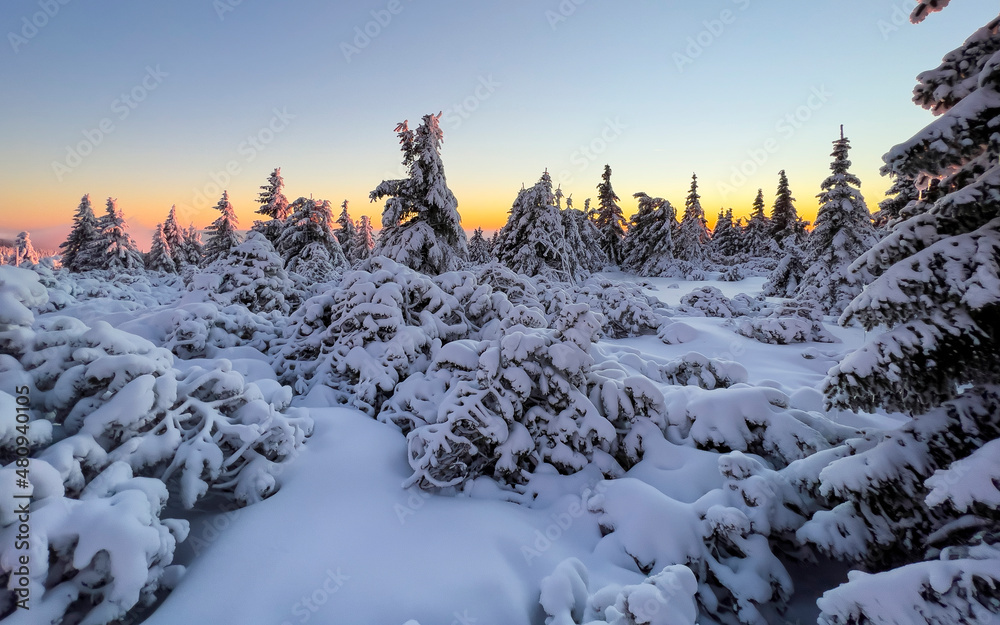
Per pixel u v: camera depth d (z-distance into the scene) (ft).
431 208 61.82
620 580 11.96
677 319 47.96
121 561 8.48
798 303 43.34
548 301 41.65
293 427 15.06
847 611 9.05
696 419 18.04
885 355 10.99
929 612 8.09
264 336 27.22
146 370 12.17
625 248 134.41
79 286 42.37
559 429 17.29
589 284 57.77
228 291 34.09
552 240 82.33
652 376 26.58
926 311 10.78
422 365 23.09
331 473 14.87
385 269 26.66
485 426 16.34
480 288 29.91
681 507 13.55
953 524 9.66
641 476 16.51
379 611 10.07
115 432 11.23
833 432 17.01
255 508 13.04
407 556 11.81
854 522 11.72
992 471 8.39
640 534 13.02
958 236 10.71
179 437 12.44
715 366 24.75
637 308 46.26
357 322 24.08
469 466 16.52
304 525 12.53
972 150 10.80
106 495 9.93
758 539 12.37
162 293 51.83
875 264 12.38
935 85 12.13
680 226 147.02
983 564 7.88
